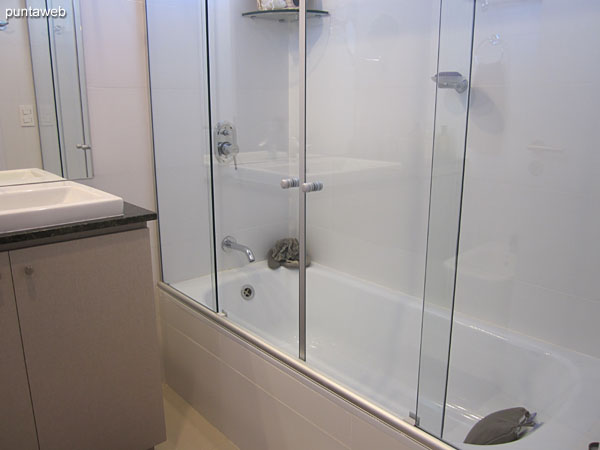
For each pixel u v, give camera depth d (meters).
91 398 1.61
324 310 1.96
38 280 1.44
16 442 1.49
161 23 2.03
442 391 1.49
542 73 1.55
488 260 1.79
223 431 2.00
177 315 2.18
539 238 1.65
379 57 1.89
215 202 2.05
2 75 1.74
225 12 2.06
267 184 2.09
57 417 1.55
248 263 2.14
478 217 1.79
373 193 1.99
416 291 1.87
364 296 2.01
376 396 1.46
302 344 1.79
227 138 2.09
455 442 1.29
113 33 1.99
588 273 1.57
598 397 1.45
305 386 1.58
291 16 2.00
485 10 1.62
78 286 1.52
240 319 1.95
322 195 1.96
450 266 1.62
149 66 2.09
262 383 1.75
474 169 1.75
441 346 1.53
